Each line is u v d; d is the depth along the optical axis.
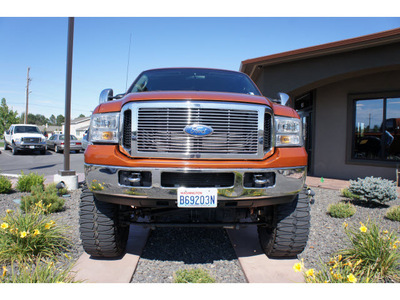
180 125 2.50
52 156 19.56
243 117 2.58
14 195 6.34
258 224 2.98
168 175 2.49
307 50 7.65
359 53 7.37
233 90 3.72
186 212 3.03
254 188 2.50
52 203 4.92
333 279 2.39
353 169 8.99
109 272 2.76
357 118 9.03
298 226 2.84
